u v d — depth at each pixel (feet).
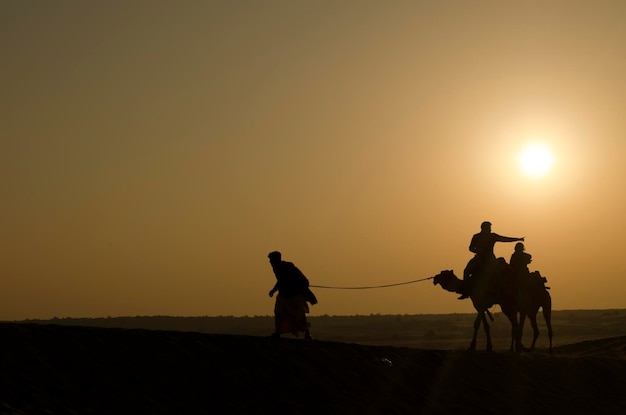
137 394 61.16
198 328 523.70
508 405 80.94
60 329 66.44
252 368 70.69
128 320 628.28
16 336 62.64
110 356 64.69
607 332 372.17
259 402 66.18
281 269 82.28
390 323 533.14
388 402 73.41
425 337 374.63
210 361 69.26
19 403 54.70
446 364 84.89
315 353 77.00
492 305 99.66
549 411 81.76
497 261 100.58
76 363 62.13
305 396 69.41
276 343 77.00
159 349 68.33
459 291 99.50
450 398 78.07
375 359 80.43
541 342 285.64
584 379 91.50
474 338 98.22
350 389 73.41
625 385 92.89
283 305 81.76
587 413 83.51
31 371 59.06
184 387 64.44
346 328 493.77
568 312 608.60
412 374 80.59
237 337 75.51
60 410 55.67
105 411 57.52
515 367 89.04
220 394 65.21
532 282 107.34
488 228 100.63
